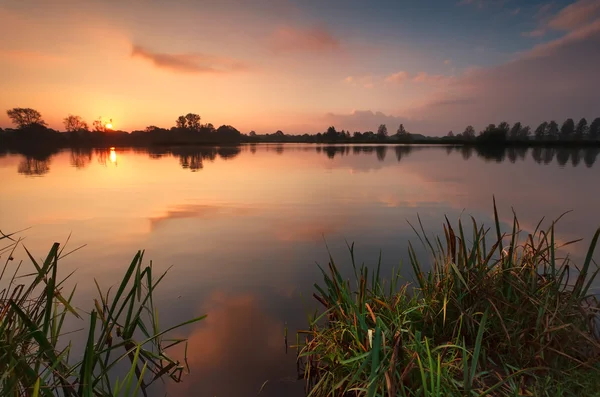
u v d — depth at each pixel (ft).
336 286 10.27
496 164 85.40
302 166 80.53
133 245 19.90
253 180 52.90
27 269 15.79
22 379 6.05
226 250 18.98
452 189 43.06
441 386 6.66
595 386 6.53
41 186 44.80
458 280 9.00
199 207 31.73
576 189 42.19
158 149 200.75
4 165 78.33
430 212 29.27
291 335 10.62
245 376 8.74
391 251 18.62
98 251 18.70
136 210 30.22
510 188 43.57
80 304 12.37
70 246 19.62
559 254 17.17
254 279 14.92
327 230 23.34
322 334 9.35
